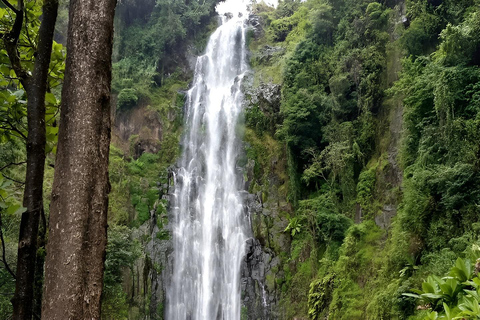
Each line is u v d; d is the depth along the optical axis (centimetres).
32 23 478
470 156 1472
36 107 372
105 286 1895
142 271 2592
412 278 1509
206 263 2817
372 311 1702
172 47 3906
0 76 447
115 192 2852
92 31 325
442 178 1492
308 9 3778
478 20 1641
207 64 3850
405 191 1808
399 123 2197
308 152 2681
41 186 367
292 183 2739
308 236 2511
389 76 2359
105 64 330
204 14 4106
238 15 4369
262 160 3038
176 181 3097
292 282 2469
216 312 2642
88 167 305
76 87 315
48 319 278
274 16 4088
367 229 2119
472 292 770
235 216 2883
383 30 2505
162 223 2848
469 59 1648
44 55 380
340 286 2023
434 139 1680
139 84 3525
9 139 454
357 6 2795
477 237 1324
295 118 2716
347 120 2616
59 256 288
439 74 1667
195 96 3566
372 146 2416
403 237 1644
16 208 333
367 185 2270
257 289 2584
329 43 2944
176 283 2702
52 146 450
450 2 2091
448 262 1346
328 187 2544
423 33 2138
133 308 2448
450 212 1490
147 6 4031
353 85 2612
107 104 328
